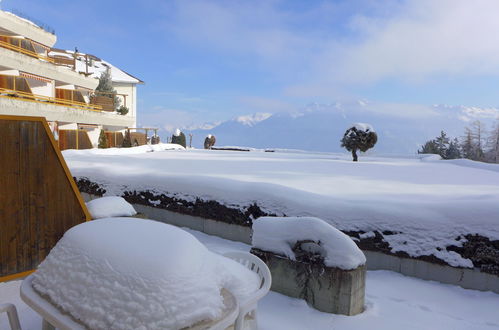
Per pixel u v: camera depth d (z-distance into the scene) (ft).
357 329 11.16
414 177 37.78
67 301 7.07
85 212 16.96
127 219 9.02
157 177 25.98
